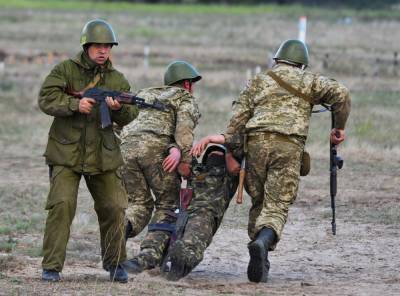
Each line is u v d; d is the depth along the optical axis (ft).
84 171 73.20
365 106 220.64
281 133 79.61
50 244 74.13
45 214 112.16
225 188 81.76
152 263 79.77
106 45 72.95
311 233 104.42
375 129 183.52
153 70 322.75
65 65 73.05
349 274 85.30
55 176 73.36
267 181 80.43
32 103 237.25
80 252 91.91
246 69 337.52
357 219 111.96
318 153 159.12
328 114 208.74
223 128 188.14
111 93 72.49
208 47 442.09
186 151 81.87
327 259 92.22
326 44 433.89
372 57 359.25
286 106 80.53
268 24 599.98
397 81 281.95
